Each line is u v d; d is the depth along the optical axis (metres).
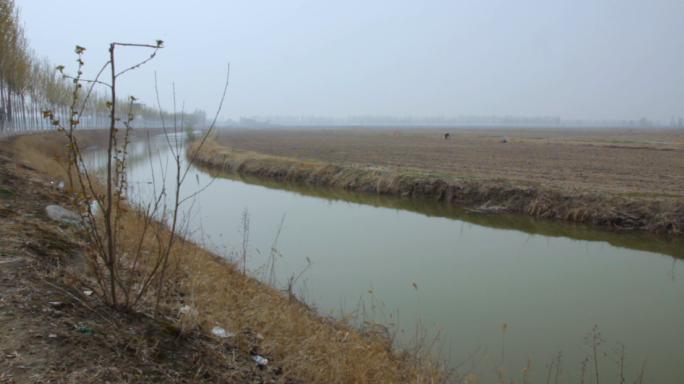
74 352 3.49
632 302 8.62
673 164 26.64
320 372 4.65
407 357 6.13
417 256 11.34
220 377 4.12
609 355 6.61
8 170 11.66
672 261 11.24
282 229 13.84
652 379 5.95
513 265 10.80
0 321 3.64
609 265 10.94
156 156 38.06
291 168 26.31
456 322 7.62
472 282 9.59
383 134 92.00
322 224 14.75
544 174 21.73
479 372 6.05
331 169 24.58
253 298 6.79
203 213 15.80
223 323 5.53
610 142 52.31
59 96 49.59
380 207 17.91
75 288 4.82
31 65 39.28
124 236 7.68
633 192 15.92
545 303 8.51
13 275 4.61
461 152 37.34
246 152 35.38
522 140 58.88
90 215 4.42
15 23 30.23
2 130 29.33
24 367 3.13
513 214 16.28
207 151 37.38
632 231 13.80
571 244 12.77
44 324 3.77
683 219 13.46
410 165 26.17
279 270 9.95
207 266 7.96
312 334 5.82
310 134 93.56
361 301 8.34
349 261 10.80
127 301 4.61
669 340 7.09
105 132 60.66
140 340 4.06
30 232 6.16
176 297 5.99
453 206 17.84
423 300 8.52
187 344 4.52
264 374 4.53
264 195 20.44
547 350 6.73
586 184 18.20
